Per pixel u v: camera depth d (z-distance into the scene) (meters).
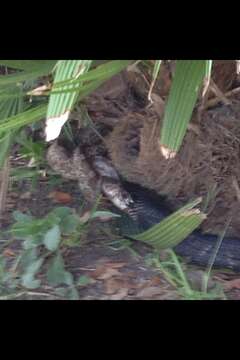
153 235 3.28
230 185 3.44
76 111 3.81
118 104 3.71
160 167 3.48
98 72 2.63
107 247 3.40
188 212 3.12
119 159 3.61
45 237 3.15
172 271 3.25
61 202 3.74
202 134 3.39
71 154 3.77
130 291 3.11
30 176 3.88
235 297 3.10
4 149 3.38
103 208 3.63
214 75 3.29
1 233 3.47
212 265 3.34
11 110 3.32
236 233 3.48
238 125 3.38
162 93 3.27
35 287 3.11
